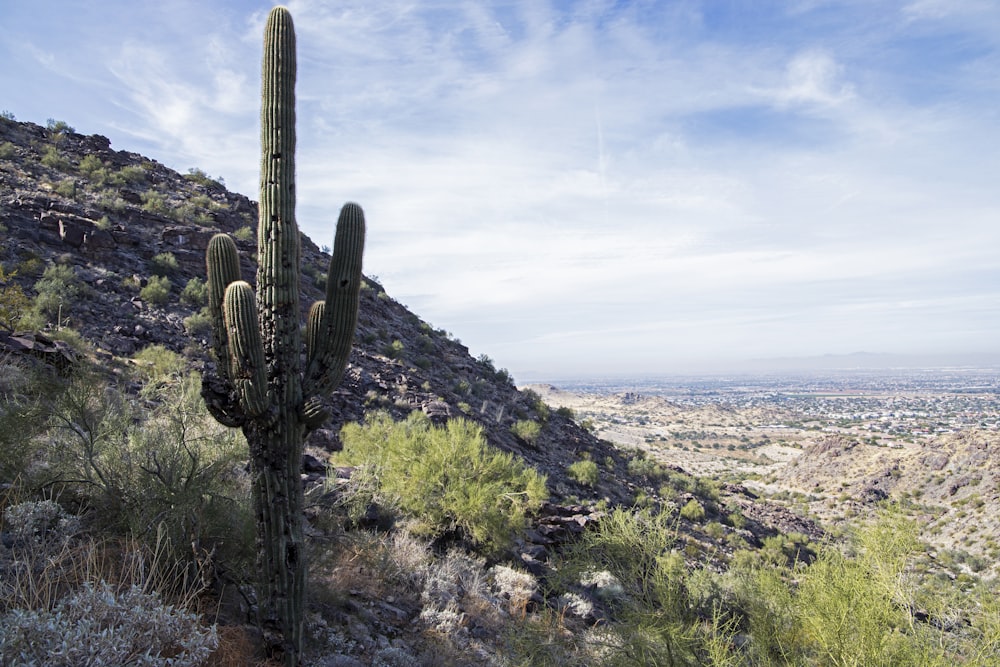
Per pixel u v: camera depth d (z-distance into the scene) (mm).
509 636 7086
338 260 6520
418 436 12805
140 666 3980
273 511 5867
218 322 6152
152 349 16984
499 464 13094
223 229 29422
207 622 5469
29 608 3959
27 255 20156
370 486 10938
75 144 32969
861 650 5277
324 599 7289
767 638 5973
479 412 25891
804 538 27641
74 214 23281
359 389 22000
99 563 5340
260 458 5930
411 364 27688
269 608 5773
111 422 7359
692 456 140375
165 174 34625
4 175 25094
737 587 7055
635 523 7395
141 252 23953
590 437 34406
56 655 3678
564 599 9531
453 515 11039
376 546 8875
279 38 6438
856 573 5793
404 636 7367
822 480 82812
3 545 5277
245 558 6605
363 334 28797
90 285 20359
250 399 5762
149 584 5348
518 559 11047
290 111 6449
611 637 6660
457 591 8898
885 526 6066
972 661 4953
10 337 11906
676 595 6570
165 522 6047
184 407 8336
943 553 37250
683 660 5996
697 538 21062
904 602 5750
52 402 7062
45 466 6836
